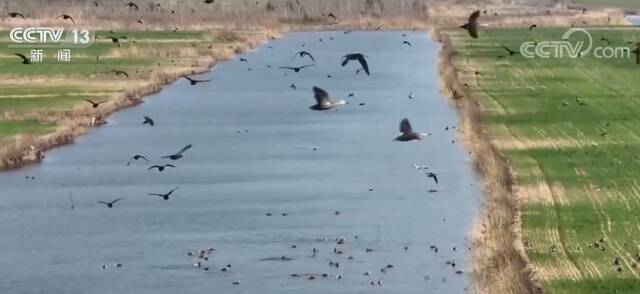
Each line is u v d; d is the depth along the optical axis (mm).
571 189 56531
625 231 48719
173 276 45312
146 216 53750
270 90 91562
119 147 68688
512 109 82188
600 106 83812
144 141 70625
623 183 57688
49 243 49750
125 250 48688
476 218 51875
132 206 55531
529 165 62375
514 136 71500
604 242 47000
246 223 52125
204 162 64625
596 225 49656
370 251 47625
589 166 61969
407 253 47250
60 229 51781
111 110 81375
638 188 56594
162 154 66625
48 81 95125
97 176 61469
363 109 81188
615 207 52750
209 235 50469
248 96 88312
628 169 61000
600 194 55406
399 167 62688
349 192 57281
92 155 66438
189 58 111750
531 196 55031
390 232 50188
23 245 49594
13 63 107562
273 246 48656
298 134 72562
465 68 106875
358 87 92562
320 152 66938
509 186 57312
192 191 58094
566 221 50344
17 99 85062
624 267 43594
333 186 58594
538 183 57875
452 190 57219
